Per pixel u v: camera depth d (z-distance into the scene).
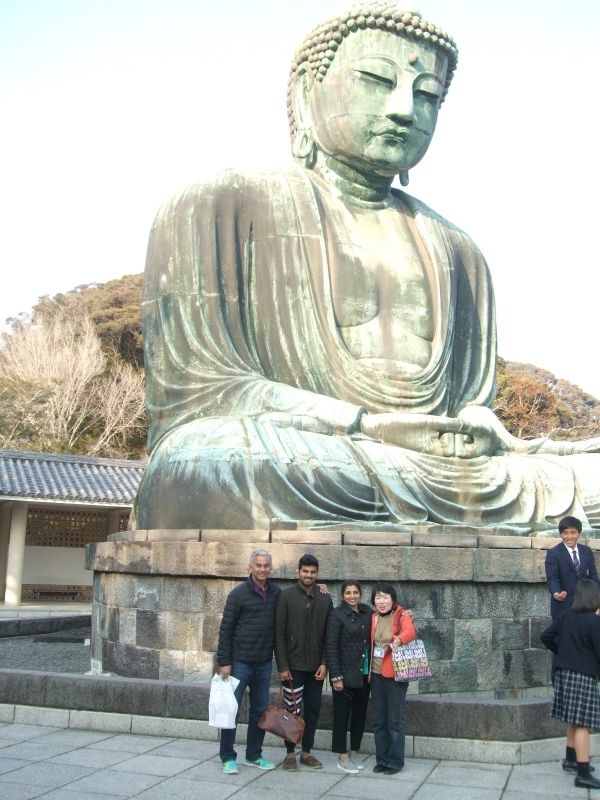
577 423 47.88
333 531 8.34
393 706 6.24
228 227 10.96
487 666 8.32
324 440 9.42
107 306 51.06
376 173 11.95
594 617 6.07
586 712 5.93
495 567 8.45
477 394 12.05
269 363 10.82
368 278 11.17
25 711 7.44
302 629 6.39
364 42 11.56
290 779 6.00
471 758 6.54
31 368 42.88
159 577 8.55
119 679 7.35
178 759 6.41
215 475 8.92
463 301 12.30
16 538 27.42
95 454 40.88
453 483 9.73
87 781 5.79
